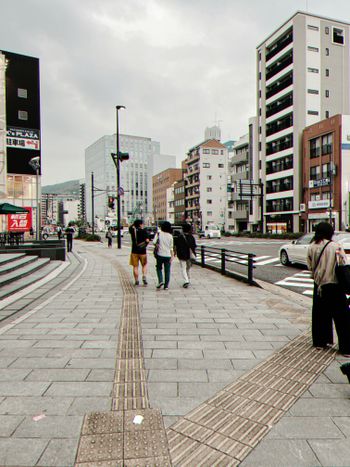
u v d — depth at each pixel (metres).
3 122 19.36
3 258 10.57
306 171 44.25
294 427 2.55
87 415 2.68
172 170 109.06
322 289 4.09
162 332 4.90
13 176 38.72
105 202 125.94
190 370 3.58
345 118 38.91
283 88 48.59
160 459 2.19
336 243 4.08
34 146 39.91
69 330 4.96
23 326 5.16
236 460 2.18
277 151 50.47
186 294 7.78
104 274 11.08
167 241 8.29
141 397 2.99
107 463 2.14
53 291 8.08
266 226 52.72
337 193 39.03
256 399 2.98
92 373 3.48
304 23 46.09
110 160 128.12
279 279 10.52
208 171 78.88
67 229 21.22
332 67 47.56
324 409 2.82
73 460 2.16
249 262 9.01
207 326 5.21
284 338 4.65
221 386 3.22
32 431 2.46
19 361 3.79
